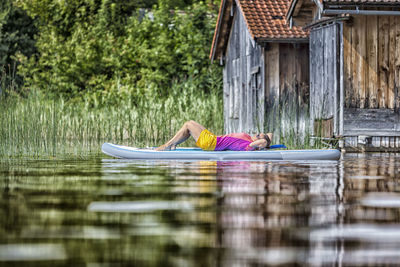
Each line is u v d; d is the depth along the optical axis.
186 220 7.12
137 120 30.48
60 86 51.56
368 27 25.91
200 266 5.04
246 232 6.43
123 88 49.00
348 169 15.04
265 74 31.83
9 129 22.36
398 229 6.60
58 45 52.81
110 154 20.58
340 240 6.06
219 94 47.47
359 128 25.83
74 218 7.25
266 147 20.42
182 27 52.22
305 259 5.30
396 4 24.44
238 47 37.41
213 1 54.81
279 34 31.25
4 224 6.87
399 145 26.11
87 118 30.14
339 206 8.24
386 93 25.98
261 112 31.64
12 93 23.47
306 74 32.12
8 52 55.72
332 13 24.62
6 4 56.03
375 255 5.46
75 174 13.48
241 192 9.76
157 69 51.97
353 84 25.83
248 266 5.05
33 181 11.71
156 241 5.99
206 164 17.09
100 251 5.57
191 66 51.44
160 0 54.66
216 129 33.91
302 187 10.52
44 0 54.50
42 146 24.00
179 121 31.55
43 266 5.04
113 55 52.44
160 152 20.14
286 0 33.91
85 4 55.28
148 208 8.01
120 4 57.94
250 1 33.47
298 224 6.89
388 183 11.27
